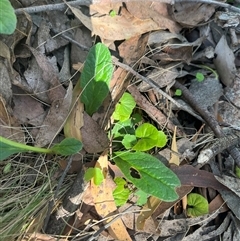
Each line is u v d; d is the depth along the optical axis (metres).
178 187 0.21
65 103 0.20
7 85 0.20
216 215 0.22
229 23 0.24
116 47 0.23
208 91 0.24
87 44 0.22
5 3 0.17
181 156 0.22
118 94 0.21
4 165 0.21
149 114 0.23
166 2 0.23
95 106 0.21
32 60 0.21
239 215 0.22
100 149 0.21
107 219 0.20
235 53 0.25
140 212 0.21
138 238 0.21
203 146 0.23
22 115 0.21
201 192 0.22
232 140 0.23
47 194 0.20
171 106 0.23
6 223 0.20
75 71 0.22
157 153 0.22
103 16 0.22
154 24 0.23
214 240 0.22
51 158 0.21
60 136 0.21
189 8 0.24
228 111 0.24
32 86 0.21
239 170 0.23
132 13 0.23
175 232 0.21
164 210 0.21
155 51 0.23
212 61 0.25
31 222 0.20
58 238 0.20
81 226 0.21
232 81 0.25
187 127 0.24
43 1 0.22
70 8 0.22
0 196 0.21
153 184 0.19
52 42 0.22
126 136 0.21
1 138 0.18
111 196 0.20
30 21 0.21
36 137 0.20
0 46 0.20
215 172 0.23
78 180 0.20
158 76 0.23
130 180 0.20
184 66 0.25
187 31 0.25
